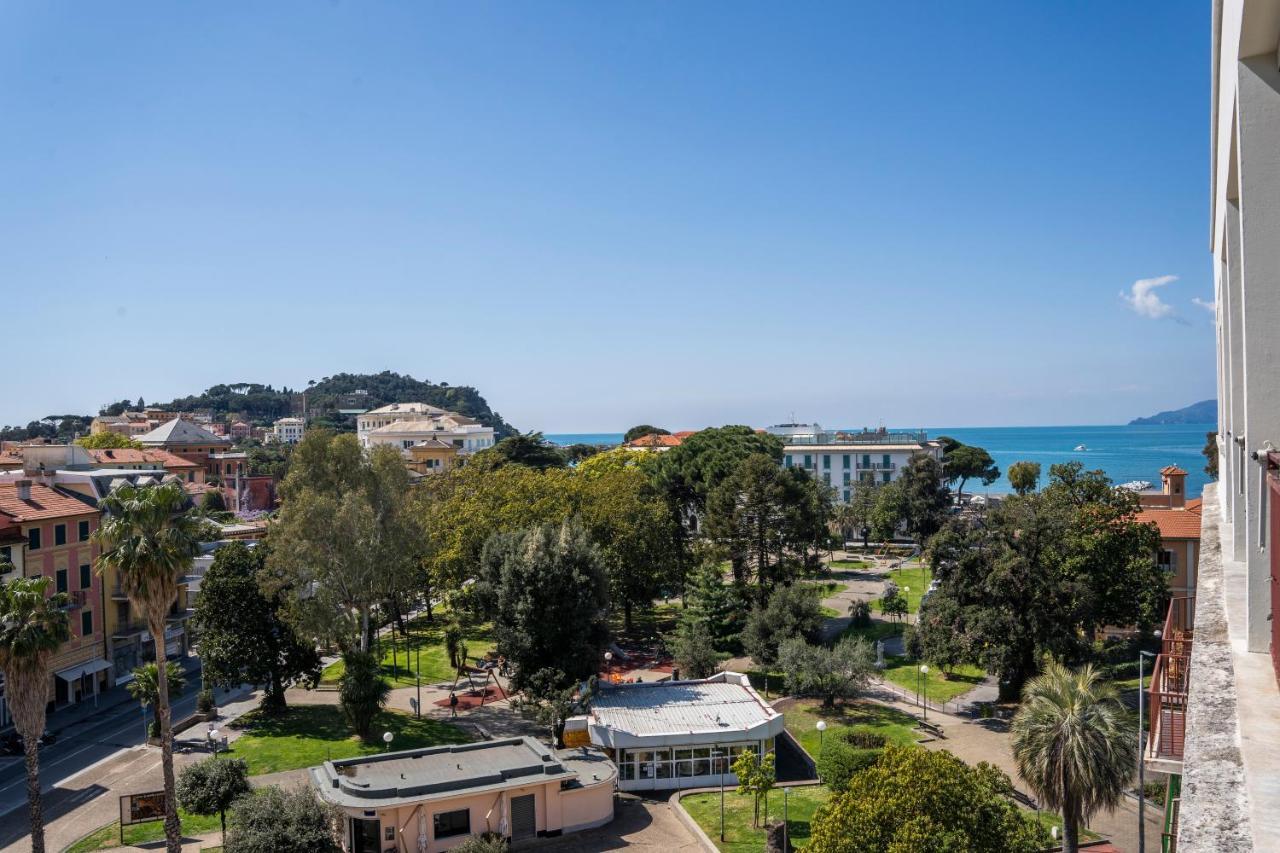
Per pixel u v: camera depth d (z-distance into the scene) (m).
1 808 40.06
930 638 50.41
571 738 43.94
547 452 122.69
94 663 58.84
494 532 61.97
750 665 61.78
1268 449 7.81
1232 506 15.12
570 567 50.50
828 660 51.09
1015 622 47.94
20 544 54.38
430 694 56.62
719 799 40.59
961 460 152.50
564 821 37.94
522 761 39.28
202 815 35.97
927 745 44.81
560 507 67.06
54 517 57.03
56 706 56.03
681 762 42.84
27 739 31.67
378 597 53.25
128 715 54.09
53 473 62.81
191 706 55.62
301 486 53.28
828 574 91.56
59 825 38.16
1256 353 8.61
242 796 33.44
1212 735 7.15
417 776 37.28
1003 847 22.94
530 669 49.56
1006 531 49.53
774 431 162.38
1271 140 8.12
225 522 103.12
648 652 66.75
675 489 88.25
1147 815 35.19
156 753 46.69
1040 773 25.78
